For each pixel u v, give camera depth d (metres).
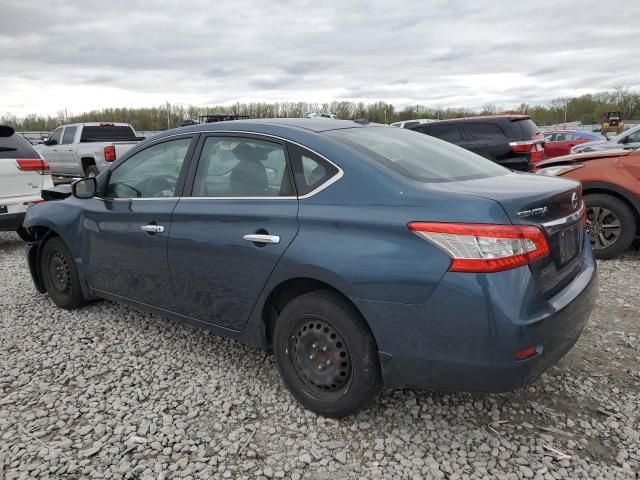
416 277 2.49
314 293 2.89
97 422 2.99
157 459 2.66
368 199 2.73
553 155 21.94
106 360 3.76
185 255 3.48
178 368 3.62
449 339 2.46
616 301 4.71
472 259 2.39
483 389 2.48
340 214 2.76
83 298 4.66
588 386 3.28
